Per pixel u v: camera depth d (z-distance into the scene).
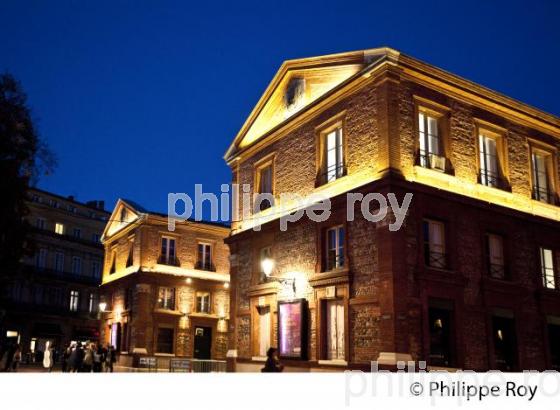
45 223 52.56
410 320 15.60
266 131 23.34
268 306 21.23
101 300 38.16
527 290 18.62
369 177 17.30
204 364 27.36
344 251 17.56
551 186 21.12
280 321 19.52
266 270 19.11
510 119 20.19
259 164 23.28
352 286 17.08
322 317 18.20
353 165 18.09
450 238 17.05
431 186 16.81
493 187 18.92
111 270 38.06
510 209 18.58
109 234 38.75
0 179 21.00
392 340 15.20
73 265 53.19
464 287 16.97
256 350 21.19
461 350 16.25
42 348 48.84
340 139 19.33
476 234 17.75
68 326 50.94
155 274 32.91
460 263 17.06
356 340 16.62
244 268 22.84
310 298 18.78
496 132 19.64
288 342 19.03
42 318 48.88
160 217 33.97
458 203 17.45
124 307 34.41
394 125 16.94
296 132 21.22
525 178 20.14
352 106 18.52
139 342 31.70
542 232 19.73
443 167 17.75
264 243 21.67
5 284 22.94
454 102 18.67
